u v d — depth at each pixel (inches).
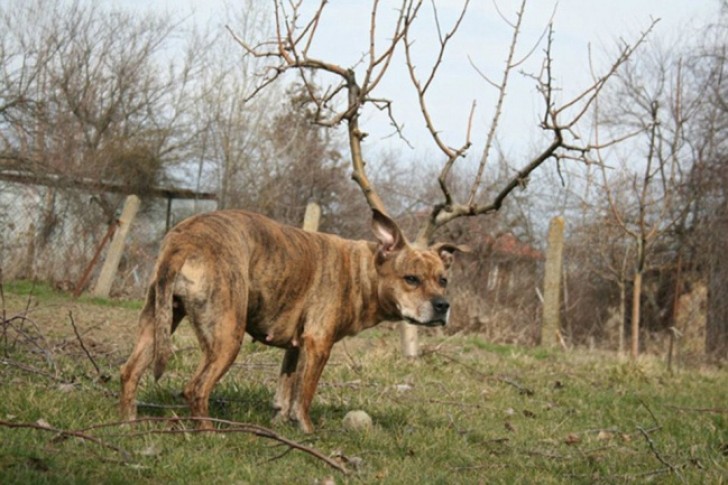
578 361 481.7
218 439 208.1
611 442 283.4
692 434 301.6
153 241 857.5
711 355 666.8
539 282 714.2
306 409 246.2
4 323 292.0
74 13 951.6
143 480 174.1
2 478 158.9
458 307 597.3
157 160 942.4
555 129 283.7
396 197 898.7
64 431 185.0
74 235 621.3
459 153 295.6
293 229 248.1
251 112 914.1
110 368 295.1
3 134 707.4
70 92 956.0
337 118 297.4
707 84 710.5
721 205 724.0
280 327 244.2
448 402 318.3
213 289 215.8
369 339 469.7
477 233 719.7
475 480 212.2
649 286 757.9
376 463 217.0
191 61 983.6
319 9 293.3
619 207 697.0
